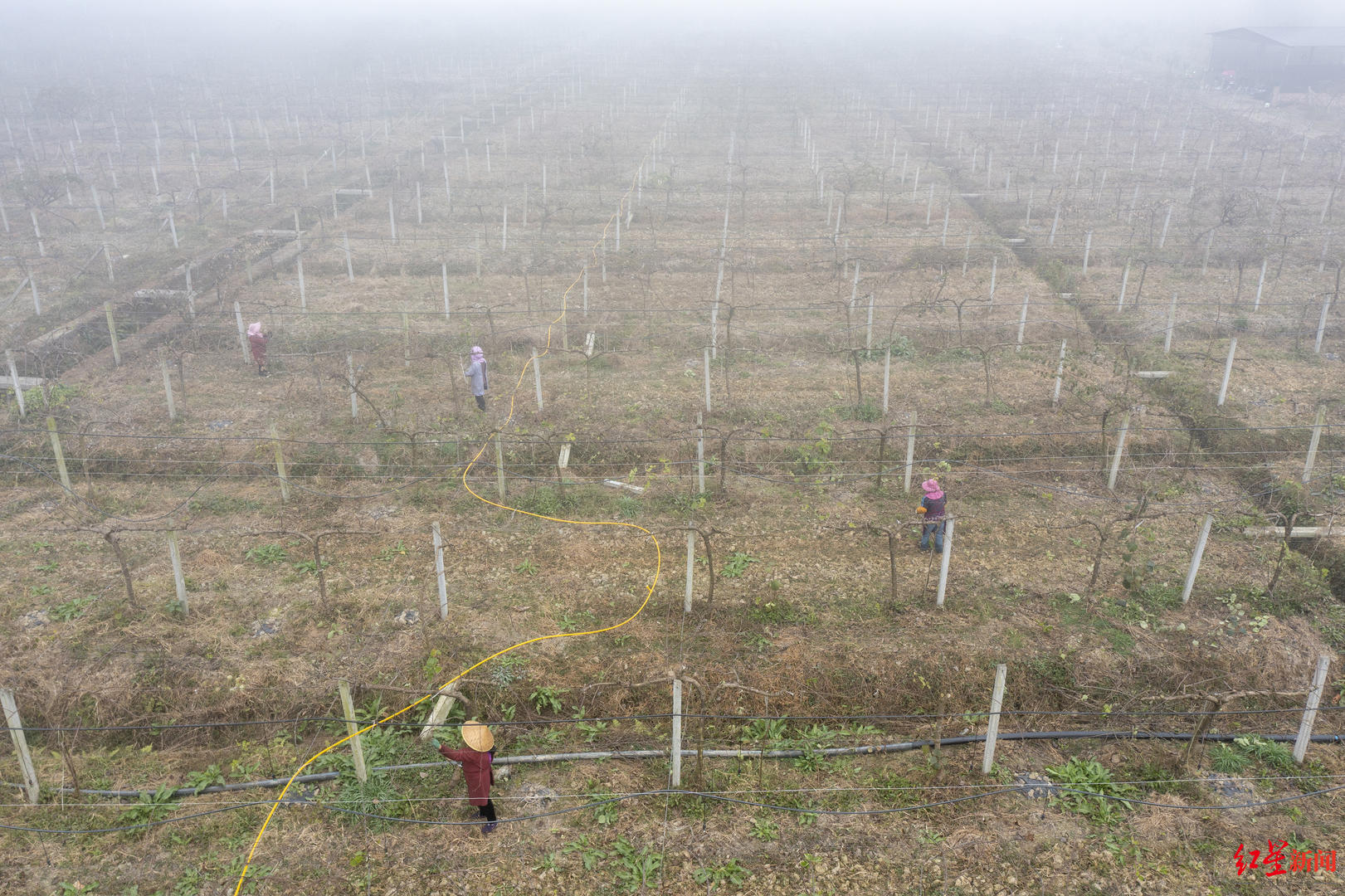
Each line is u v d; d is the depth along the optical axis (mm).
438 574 13852
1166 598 14586
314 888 9945
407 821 10773
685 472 18609
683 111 62844
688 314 26562
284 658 13344
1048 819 10859
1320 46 64062
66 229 35438
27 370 22766
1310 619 14227
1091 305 27312
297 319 26031
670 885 9992
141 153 50625
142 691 12766
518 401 21328
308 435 19703
